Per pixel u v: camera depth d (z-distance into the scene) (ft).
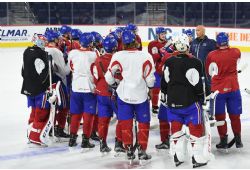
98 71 23.88
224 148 25.41
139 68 22.03
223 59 24.02
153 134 29.91
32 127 26.63
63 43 30.27
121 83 22.38
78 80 25.04
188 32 31.17
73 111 26.02
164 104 22.98
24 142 27.99
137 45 22.65
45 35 27.84
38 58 25.58
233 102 24.88
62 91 27.53
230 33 83.20
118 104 22.74
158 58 32.12
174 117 22.04
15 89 48.62
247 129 31.12
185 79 21.22
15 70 62.34
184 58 21.29
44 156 25.07
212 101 24.82
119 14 101.45
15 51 81.51
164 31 31.55
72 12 95.66
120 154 24.53
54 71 27.25
